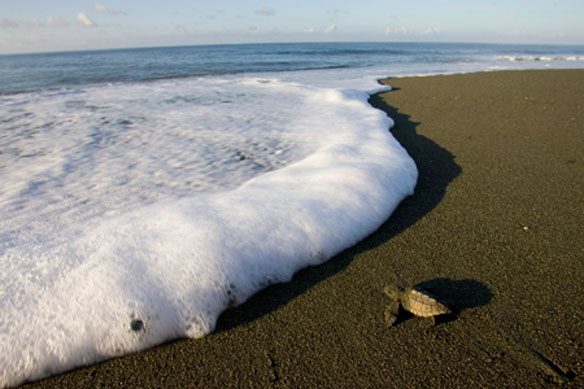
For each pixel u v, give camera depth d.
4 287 2.04
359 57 30.33
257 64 22.50
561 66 19.75
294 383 1.72
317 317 2.13
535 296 2.22
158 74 16.22
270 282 2.40
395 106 8.25
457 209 3.33
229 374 1.78
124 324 1.94
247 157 4.68
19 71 18.88
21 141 5.23
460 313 2.11
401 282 2.40
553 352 1.82
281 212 2.82
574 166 4.27
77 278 2.09
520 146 5.06
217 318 2.12
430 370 1.77
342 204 3.07
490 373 1.73
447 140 5.47
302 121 6.52
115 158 4.61
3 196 3.45
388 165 3.99
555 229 2.95
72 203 3.33
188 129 5.97
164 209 2.88
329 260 2.64
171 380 1.75
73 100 8.64
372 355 1.87
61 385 1.74
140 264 2.19
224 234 2.50
